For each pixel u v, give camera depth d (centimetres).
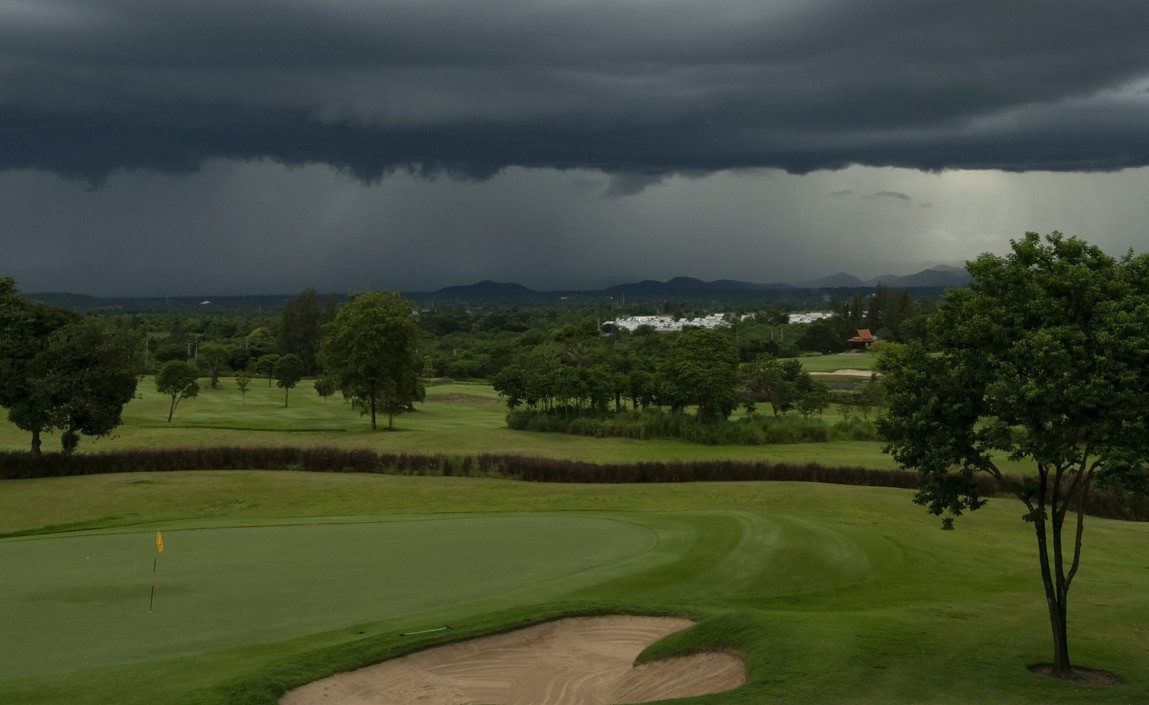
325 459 5109
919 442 1605
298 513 3962
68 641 1650
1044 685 1448
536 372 8756
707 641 1705
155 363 12381
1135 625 1942
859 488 4569
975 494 1647
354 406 8712
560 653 1752
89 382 5141
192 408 9525
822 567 2688
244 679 1409
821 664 1509
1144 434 1407
